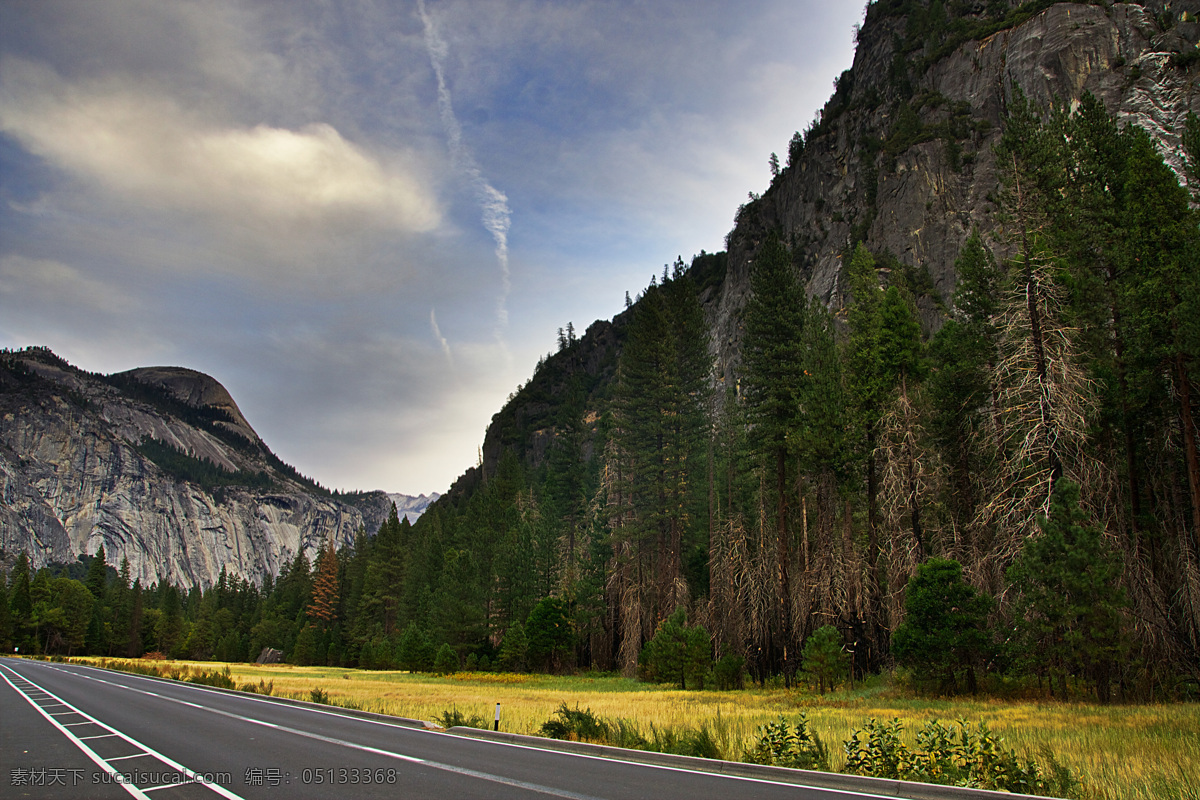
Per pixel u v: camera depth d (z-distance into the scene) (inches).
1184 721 690.2
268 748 516.1
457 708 992.9
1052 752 473.4
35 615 4781.0
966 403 1529.3
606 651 2615.7
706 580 2391.7
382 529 4229.8
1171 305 1085.8
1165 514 1212.5
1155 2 3157.0
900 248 3501.5
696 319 2358.5
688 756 493.7
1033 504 1186.0
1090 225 1362.0
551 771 432.8
